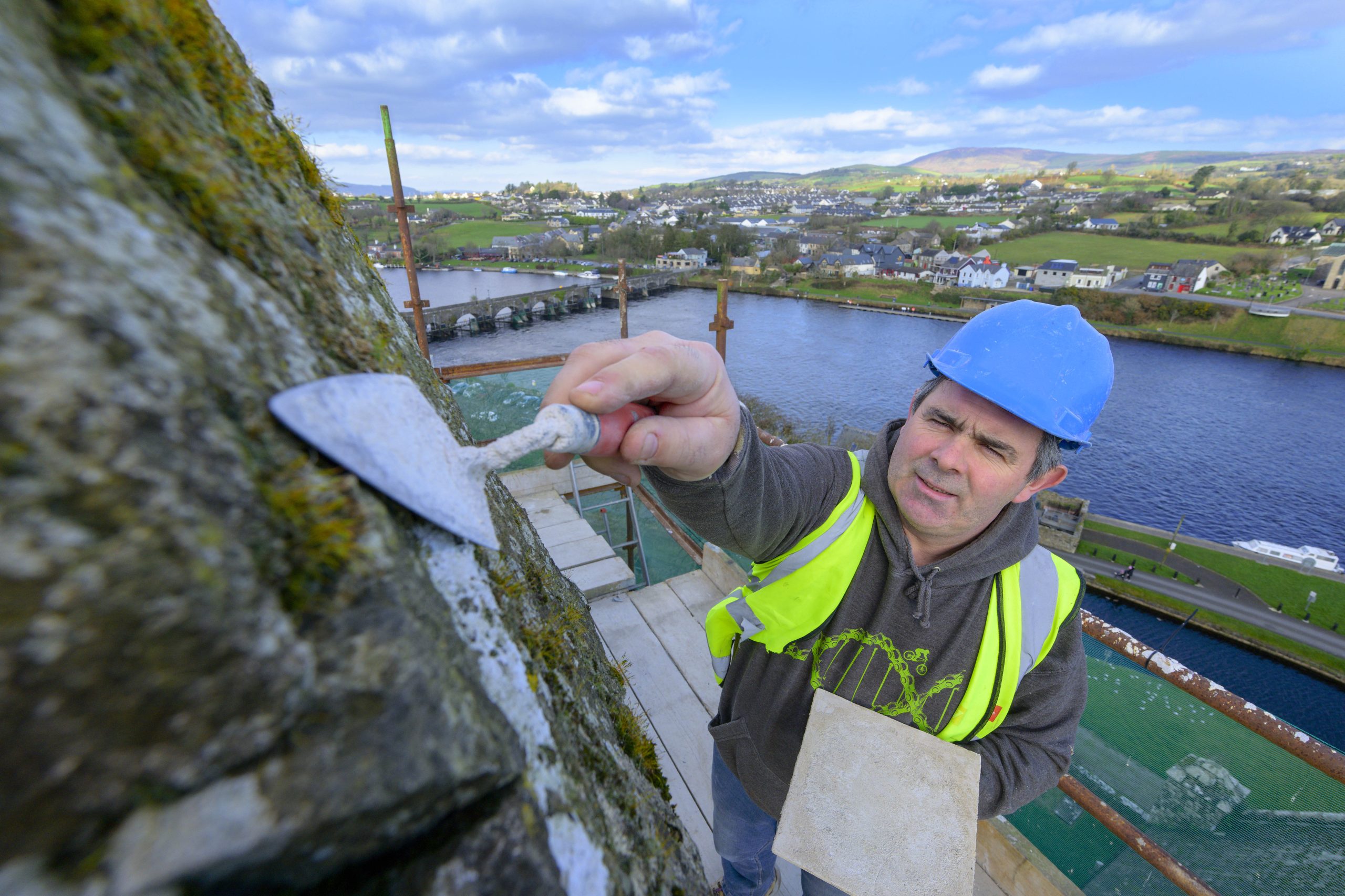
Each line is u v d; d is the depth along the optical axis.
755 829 1.49
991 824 1.93
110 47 0.35
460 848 0.40
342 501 0.38
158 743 0.25
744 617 1.30
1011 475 1.01
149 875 0.25
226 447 0.32
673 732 2.35
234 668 0.28
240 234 0.42
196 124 0.42
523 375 5.52
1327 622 20.83
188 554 0.27
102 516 0.24
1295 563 23.36
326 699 0.32
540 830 0.44
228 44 0.52
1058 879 1.78
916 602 1.10
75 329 0.25
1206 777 4.63
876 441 1.21
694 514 0.99
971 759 1.08
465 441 0.84
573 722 0.62
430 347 40.09
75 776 0.23
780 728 1.28
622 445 0.74
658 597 3.12
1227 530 26.06
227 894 0.30
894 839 1.02
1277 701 18.34
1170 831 3.97
